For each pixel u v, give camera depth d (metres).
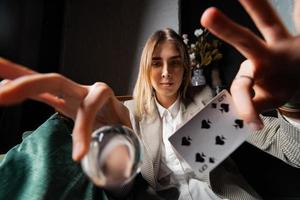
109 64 2.41
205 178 0.81
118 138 0.28
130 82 2.31
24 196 0.53
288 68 0.30
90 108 0.31
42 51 2.22
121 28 2.38
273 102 0.32
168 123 0.95
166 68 0.95
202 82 1.80
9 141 1.95
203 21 0.26
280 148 0.62
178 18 2.06
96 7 2.47
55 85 0.31
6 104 0.24
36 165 0.57
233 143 0.36
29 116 2.08
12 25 1.97
